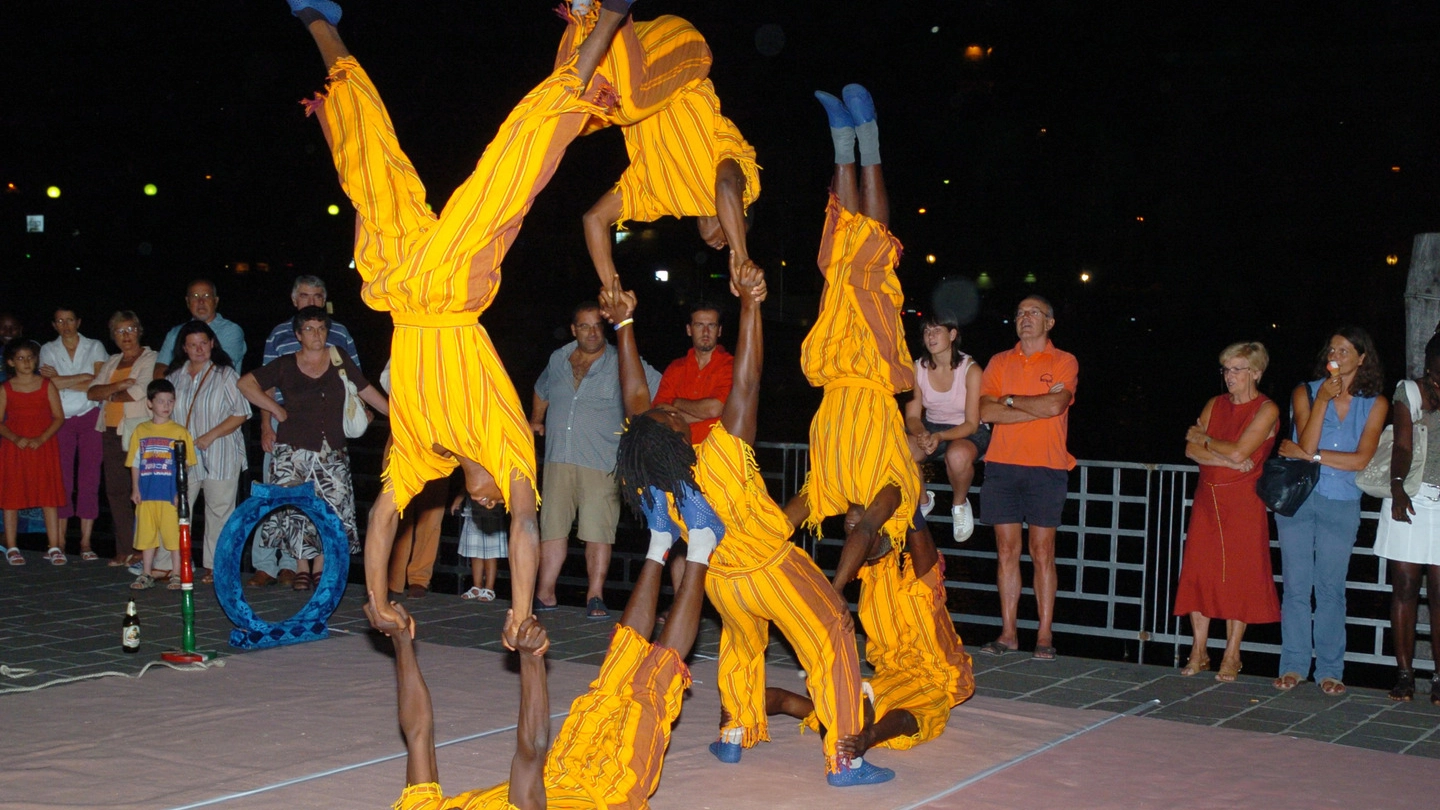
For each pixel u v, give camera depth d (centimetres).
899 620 628
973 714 664
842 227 553
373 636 838
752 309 493
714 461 489
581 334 894
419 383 404
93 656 775
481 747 602
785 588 522
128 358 1050
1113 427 2259
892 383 556
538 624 409
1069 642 941
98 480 1099
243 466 1007
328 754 589
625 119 459
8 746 596
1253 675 773
